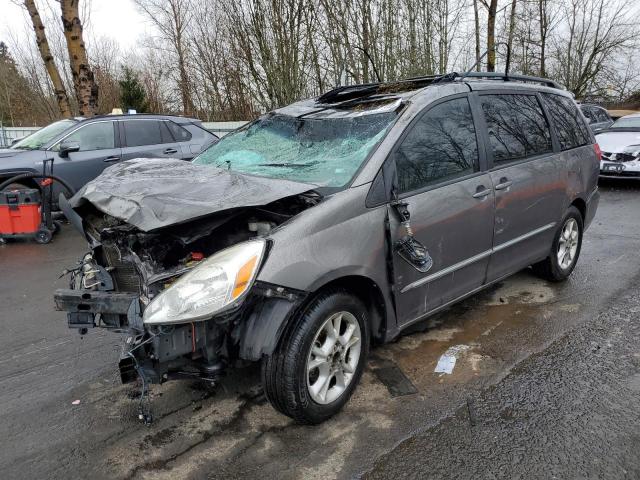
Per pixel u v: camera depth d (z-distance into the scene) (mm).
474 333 3854
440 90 3504
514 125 4039
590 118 16172
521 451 2521
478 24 15875
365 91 4129
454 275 3480
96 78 27094
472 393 3049
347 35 10969
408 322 3238
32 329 4223
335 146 3352
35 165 7691
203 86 22938
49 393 3211
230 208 2533
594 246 6191
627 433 2631
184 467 2496
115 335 4055
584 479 2318
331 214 2705
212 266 2395
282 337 2562
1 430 2830
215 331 2477
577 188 4645
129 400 3107
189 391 3172
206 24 20453
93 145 8281
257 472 2441
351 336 2889
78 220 3479
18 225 7090
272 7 11633
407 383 3172
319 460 2514
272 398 2645
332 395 2811
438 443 2605
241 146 3967
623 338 3703
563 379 3170
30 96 28656
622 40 25969
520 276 5074
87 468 2510
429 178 3256
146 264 2680
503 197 3746
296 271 2498
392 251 2963
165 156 8859
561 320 4043
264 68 12242
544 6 21359
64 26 11672
